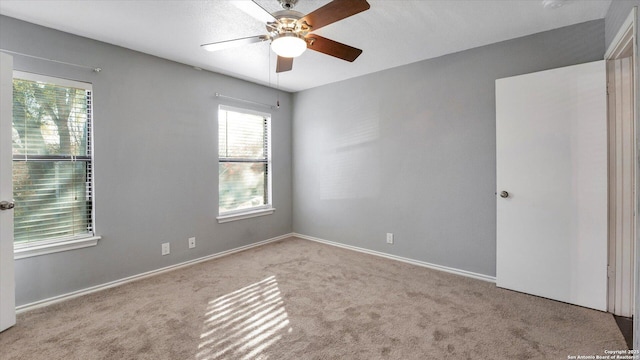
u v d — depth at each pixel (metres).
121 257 2.74
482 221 2.80
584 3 2.04
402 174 3.33
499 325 1.99
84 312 2.19
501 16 2.21
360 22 2.30
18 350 1.75
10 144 2.00
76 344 1.80
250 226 3.94
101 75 2.60
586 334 1.87
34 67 2.27
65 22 2.26
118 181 2.72
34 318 2.11
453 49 2.84
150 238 2.95
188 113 3.24
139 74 2.85
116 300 2.39
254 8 1.58
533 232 2.42
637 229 1.54
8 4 1.99
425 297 2.42
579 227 2.22
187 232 3.25
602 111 2.13
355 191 3.77
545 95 2.34
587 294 2.20
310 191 4.29
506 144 2.53
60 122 2.44
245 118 3.93
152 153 2.95
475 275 2.85
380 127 3.50
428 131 3.12
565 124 2.27
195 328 1.97
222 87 3.57
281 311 2.20
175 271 3.06
